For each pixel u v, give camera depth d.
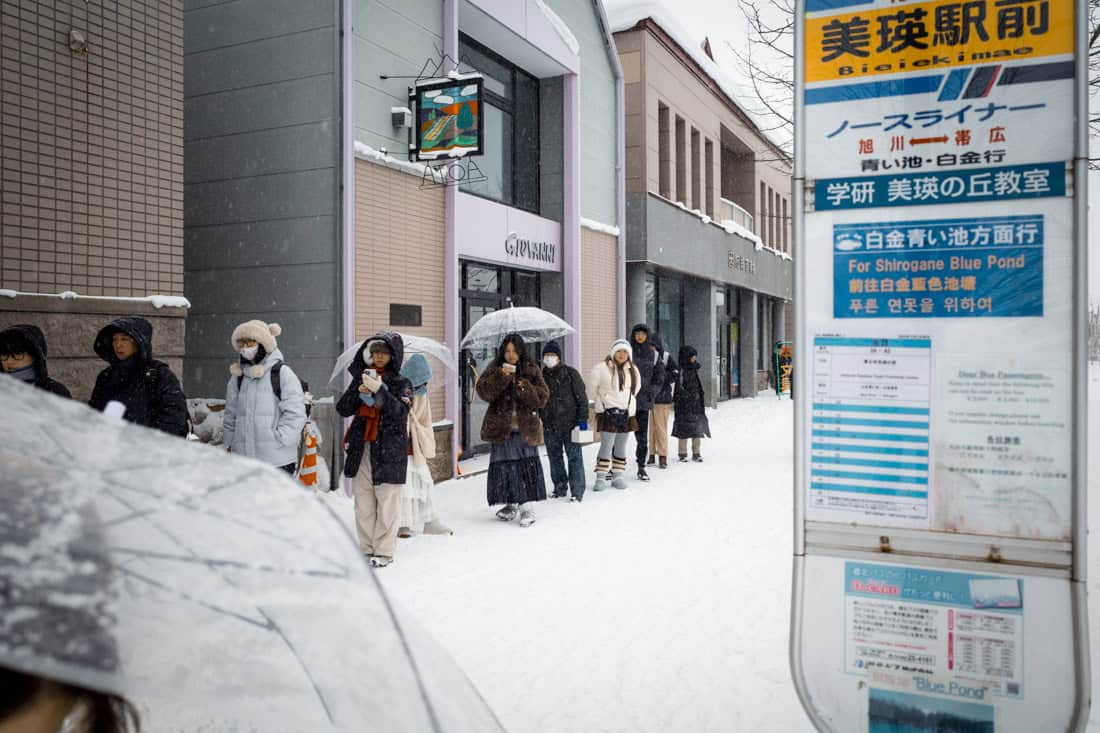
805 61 2.39
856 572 2.38
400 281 9.59
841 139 2.37
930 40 2.28
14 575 0.58
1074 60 2.17
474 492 9.22
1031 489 2.23
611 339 15.12
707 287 20.61
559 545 6.50
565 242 13.42
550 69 13.09
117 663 0.63
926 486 2.31
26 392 0.73
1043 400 2.22
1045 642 2.21
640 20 16.28
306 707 0.80
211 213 9.56
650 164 16.66
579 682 3.84
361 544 5.97
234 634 0.75
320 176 8.89
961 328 2.28
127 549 0.67
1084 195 2.17
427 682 0.90
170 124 7.38
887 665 2.35
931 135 2.29
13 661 0.56
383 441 5.80
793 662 2.42
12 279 6.17
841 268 2.38
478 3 10.73
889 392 2.34
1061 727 2.19
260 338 5.70
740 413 19.44
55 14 6.45
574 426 8.34
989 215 2.25
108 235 6.86
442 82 9.30
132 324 4.71
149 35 7.18
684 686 3.78
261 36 9.25
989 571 2.26
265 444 5.67
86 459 0.68
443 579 5.53
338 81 8.78
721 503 8.29
